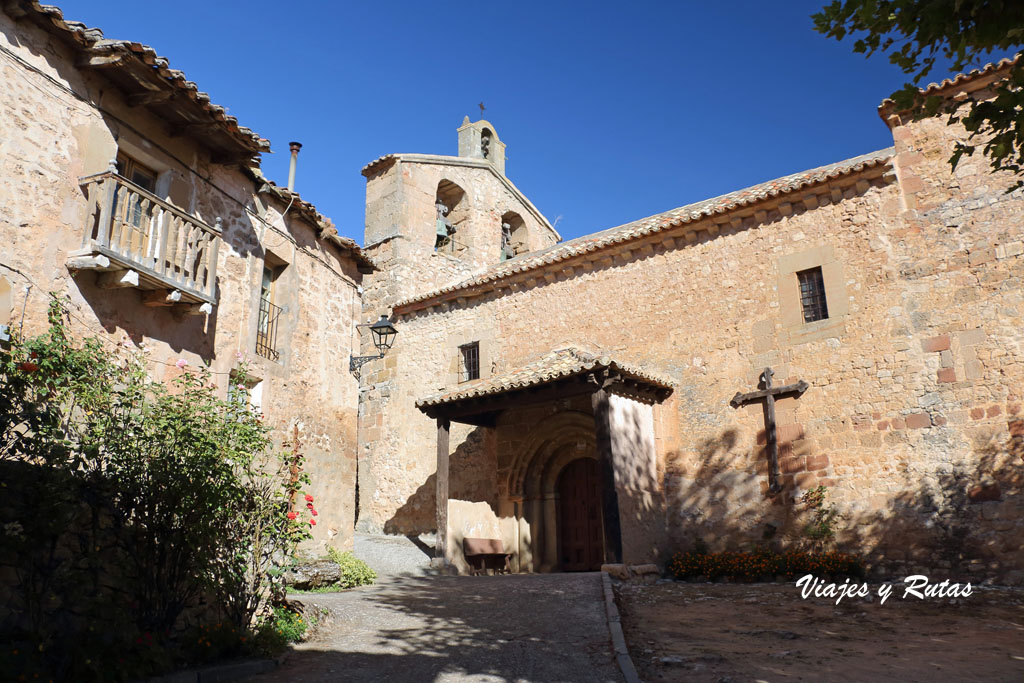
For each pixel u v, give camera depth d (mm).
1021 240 12133
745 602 10477
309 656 7230
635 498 13672
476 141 25281
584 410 16094
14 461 5973
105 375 7359
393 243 21281
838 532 12766
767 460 13758
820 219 14250
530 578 12453
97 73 8203
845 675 6500
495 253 24172
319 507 11461
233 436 7699
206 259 9000
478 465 17719
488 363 18297
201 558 6902
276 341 11031
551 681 6234
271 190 10883
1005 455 11570
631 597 10984
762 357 14328
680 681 6352
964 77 13055
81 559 6215
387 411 20016
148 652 6000
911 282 13031
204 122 9156
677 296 15703
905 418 12578
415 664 6863
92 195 7855
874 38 5051
